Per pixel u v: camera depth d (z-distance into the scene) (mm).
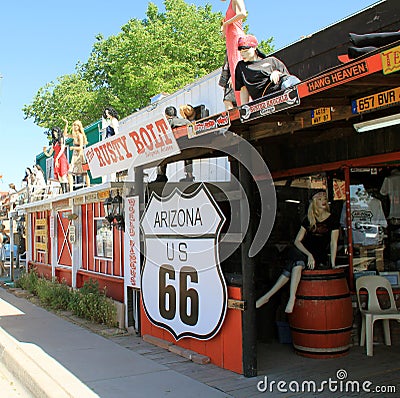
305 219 6613
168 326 7023
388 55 3186
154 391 5281
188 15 25359
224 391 5164
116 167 7121
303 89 3898
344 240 7102
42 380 5793
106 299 9328
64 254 13211
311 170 7602
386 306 6629
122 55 24141
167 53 24312
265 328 7125
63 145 13820
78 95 27047
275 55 7559
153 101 11602
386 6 5855
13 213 16688
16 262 21688
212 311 6086
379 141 6773
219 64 24750
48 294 11602
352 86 3818
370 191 7234
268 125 5273
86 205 11742
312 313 6062
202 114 9172
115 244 10102
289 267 6348
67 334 8383
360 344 6609
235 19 6402
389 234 7234
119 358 6660
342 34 6453
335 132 7262
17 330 8797
